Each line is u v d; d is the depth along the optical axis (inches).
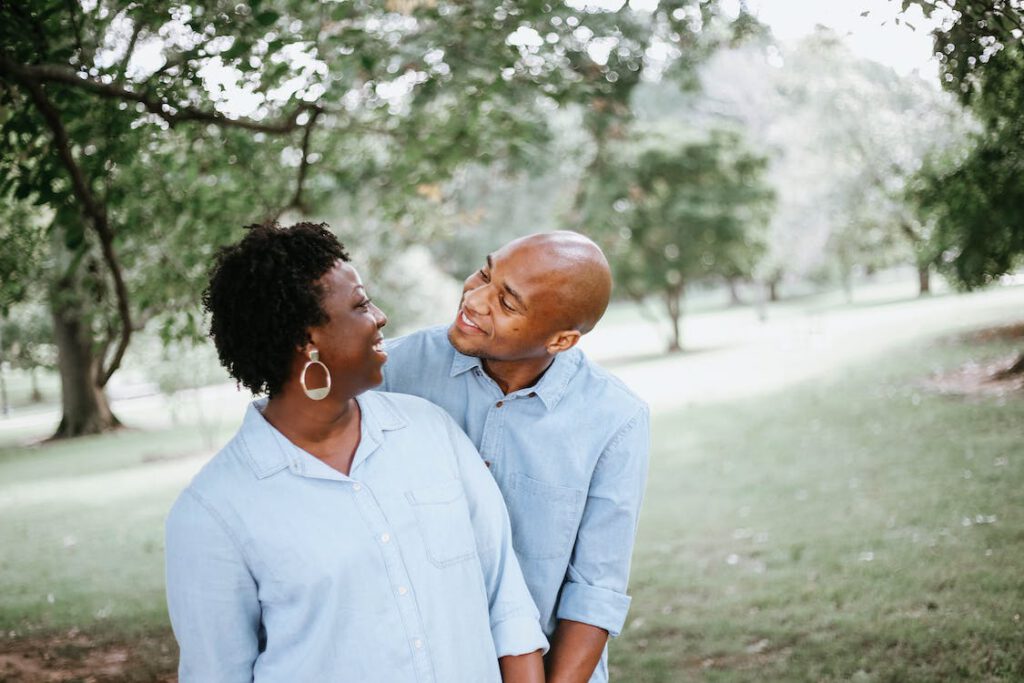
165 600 251.6
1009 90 138.9
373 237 349.1
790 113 638.5
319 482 58.7
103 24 156.4
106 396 799.7
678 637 190.9
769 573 227.3
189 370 640.4
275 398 60.5
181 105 176.6
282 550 56.7
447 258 1407.5
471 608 62.3
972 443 323.9
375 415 62.7
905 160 414.0
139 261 212.1
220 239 206.4
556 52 221.9
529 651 65.9
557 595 77.0
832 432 412.5
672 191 1060.5
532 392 74.2
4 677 193.0
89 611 247.1
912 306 1018.1
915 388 464.4
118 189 167.6
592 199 893.2
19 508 466.6
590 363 77.5
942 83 132.0
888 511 263.4
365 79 208.2
